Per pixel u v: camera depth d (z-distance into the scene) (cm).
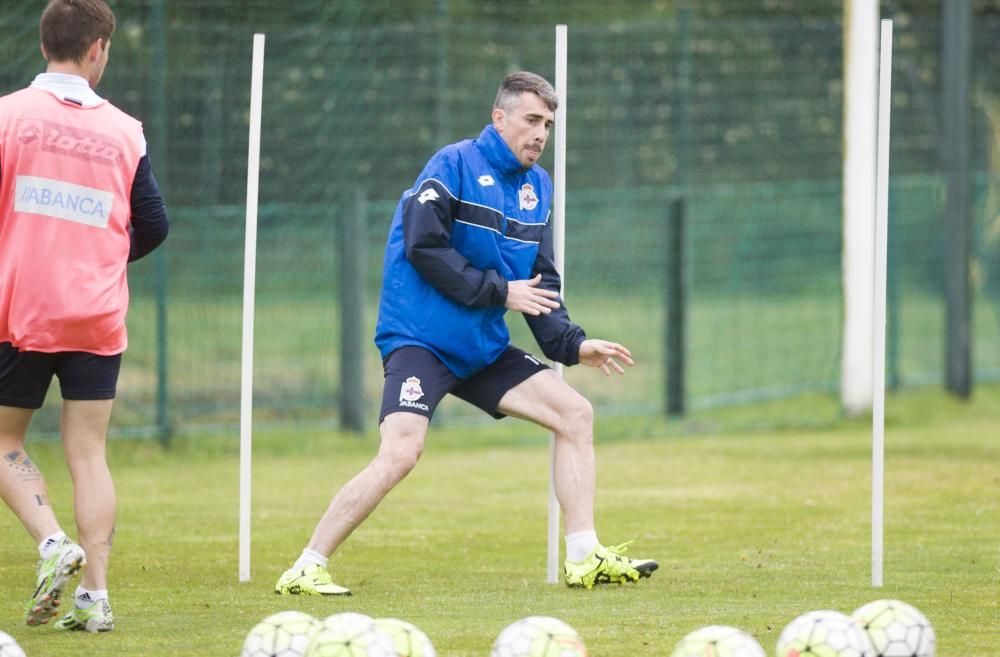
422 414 2181
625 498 3319
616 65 6344
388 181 5188
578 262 6294
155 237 1897
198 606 2061
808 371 5919
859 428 4756
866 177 4862
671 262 4994
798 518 3012
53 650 1747
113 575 2345
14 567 2389
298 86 4906
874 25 4838
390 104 5131
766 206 6562
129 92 4322
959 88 5316
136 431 4162
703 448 4278
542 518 3058
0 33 4144
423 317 2194
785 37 6556
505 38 5822
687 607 2036
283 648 1522
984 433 4616
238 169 4634
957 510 3086
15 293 1784
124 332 1870
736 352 6134
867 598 2109
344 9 5134
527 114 2169
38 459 3906
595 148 6344
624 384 5391
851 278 4900
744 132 6544
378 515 3088
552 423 2236
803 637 1541
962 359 5350
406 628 1502
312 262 4853
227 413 4484
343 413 4506
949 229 5341
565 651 1494
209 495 3388
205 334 4594
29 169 1781
